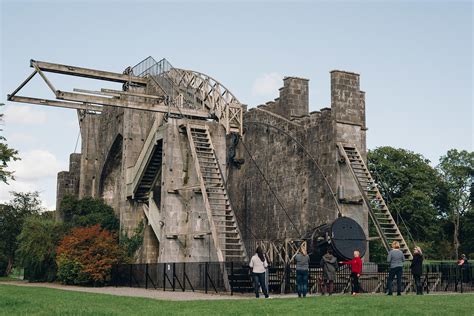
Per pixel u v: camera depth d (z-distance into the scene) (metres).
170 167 37.34
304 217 39.19
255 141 46.38
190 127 37.66
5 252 62.16
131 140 46.16
